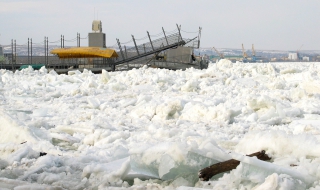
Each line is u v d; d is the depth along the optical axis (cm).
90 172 692
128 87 2519
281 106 1483
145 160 657
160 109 1401
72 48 4562
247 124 1270
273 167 591
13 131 999
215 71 3083
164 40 4703
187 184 625
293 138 709
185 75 3039
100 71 4362
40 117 1412
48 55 5022
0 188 621
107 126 1182
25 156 809
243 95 2014
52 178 675
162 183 644
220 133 1112
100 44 4950
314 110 1509
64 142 1009
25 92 2264
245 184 594
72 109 1645
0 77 3106
